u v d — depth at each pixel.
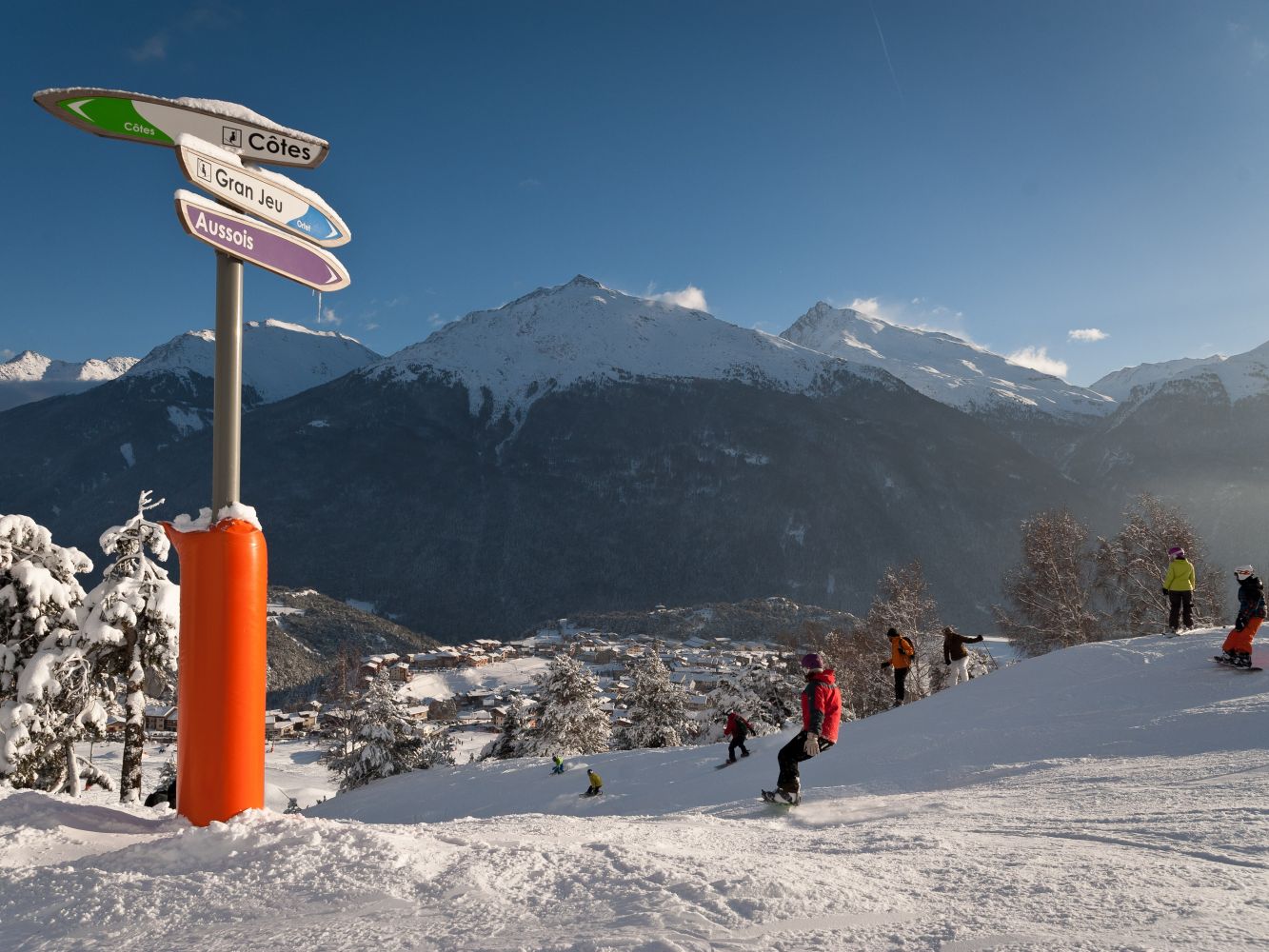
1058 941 2.93
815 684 8.74
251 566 5.05
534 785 19.55
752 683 40.44
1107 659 15.20
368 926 3.31
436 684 158.75
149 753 68.75
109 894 3.86
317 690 156.75
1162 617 39.97
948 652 18.23
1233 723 10.07
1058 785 8.16
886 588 48.00
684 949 2.88
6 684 21.25
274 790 33.09
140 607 21.33
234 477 5.18
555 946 2.97
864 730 14.80
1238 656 13.12
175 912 3.65
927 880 3.88
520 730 47.44
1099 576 42.62
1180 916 3.21
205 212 4.99
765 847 5.31
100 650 21.55
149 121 5.03
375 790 26.55
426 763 40.78
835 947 2.91
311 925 3.37
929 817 7.04
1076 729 11.34
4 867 4.42
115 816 5.43
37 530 21.95
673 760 18.33
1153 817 5.89
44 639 21.62
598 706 44.47
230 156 5.20
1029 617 43.97
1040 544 43.44
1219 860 4.43
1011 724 12.42
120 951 3.32
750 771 13.99
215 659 4.93
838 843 5.33
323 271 5.82
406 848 4.09
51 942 3.50
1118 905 3.36
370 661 170.88
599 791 16.30
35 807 5.40
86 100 4.84
